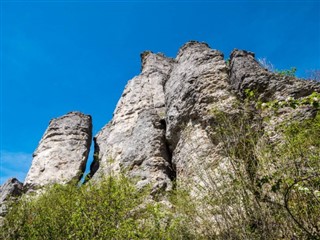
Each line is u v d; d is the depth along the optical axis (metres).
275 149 8.14
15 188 22.62
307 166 7.44
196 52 19.08
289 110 11.55
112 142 20.86
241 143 8.86
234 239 7.90
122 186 10.43
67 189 11.38
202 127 14.40
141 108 22.11
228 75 16.36
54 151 23.69
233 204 8.30
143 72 26.16
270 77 14.04
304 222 6.85
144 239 8.91
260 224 7.54
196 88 15.92
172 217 9.75
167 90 19.39
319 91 12.79
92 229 9.00
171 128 16.56
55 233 9.97
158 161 16.28
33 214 11.74
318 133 8.01
